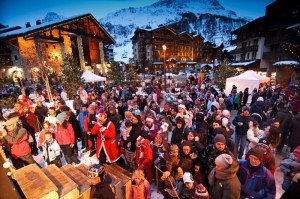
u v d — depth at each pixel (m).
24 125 4.95
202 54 71.56
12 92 14.56
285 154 5.11
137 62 57.25
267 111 7.77
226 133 3.82
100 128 4.16
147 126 4.80
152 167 3.79
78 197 2.38
